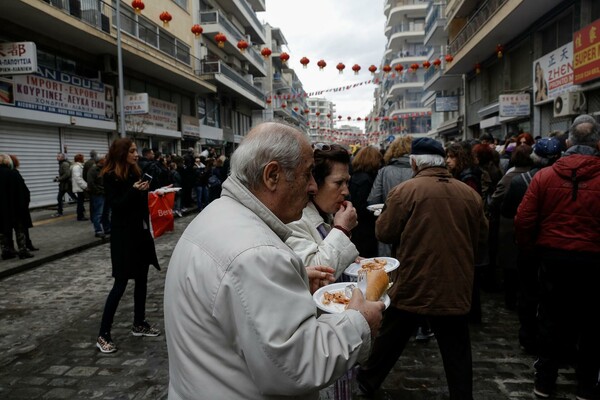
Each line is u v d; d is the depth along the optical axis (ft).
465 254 8.69
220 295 3.68
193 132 83.20
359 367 9.89
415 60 166.71
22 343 13.85
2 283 20.94
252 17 123.95
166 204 16.28
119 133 58.95
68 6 44.24
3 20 40.83
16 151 43.34
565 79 40.73
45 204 47.16
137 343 13.62
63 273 22.68
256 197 4.40
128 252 13.12
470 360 8.64
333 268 6.24
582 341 9.61
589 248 9.16
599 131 9.68
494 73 65.77
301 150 4.45
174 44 75.20
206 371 3.80
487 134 25.84
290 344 3.54
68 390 10.87
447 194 8.77
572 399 9.92
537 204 9.73
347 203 6.85
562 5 42.37
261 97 128.06
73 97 49.96
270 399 3.78
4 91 40.29
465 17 75.46
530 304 12.17
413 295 8.78
